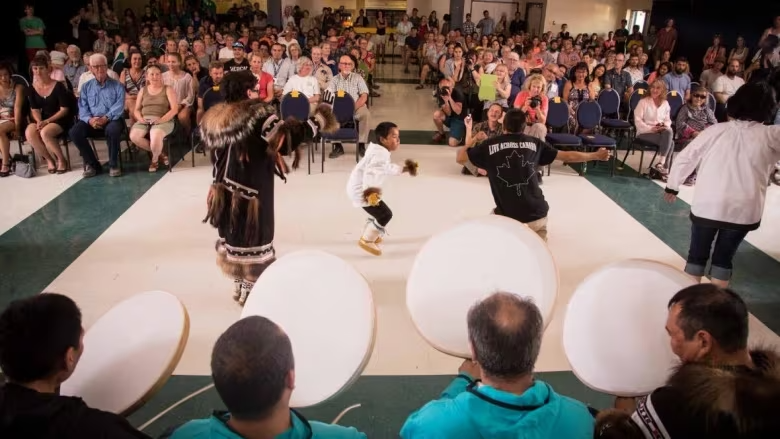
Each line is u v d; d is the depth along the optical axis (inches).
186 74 277.9
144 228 187.3
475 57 363.3
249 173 122.1
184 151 280.8
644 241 189.8
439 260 79.0
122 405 62.6
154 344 68.2
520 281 75.5
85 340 70.7
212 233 184.9
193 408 105.2
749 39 525.0
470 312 53.9
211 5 678.5
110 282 152.0
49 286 148.9
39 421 49.6
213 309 139.9
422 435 52.0
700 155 132.2
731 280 164.9
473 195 227.8
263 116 119.8
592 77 341.4
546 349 127.4
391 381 115.4
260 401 45.3
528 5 731.4
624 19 646.5
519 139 133.6
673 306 63.7
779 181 253.8
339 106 267.7
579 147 260.7
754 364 61.8
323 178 243.0
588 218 208.4
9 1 510.3
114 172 239.1
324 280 74.0
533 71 322.3
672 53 590.6
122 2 684.1
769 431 45.1
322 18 698.2
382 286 153.3
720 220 129.2
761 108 124.4
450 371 119.6
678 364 63.9
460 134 300.5
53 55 318.7
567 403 53.1
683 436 50.1
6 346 51.4
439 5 744.3
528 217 135.5
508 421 49.6
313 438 51.0
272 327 48.6
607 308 72.6
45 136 233.8
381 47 722.8
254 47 377.4
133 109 271.6
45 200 211.0
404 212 207.2
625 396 66.9
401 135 331.0
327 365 66.6
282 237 182.2
